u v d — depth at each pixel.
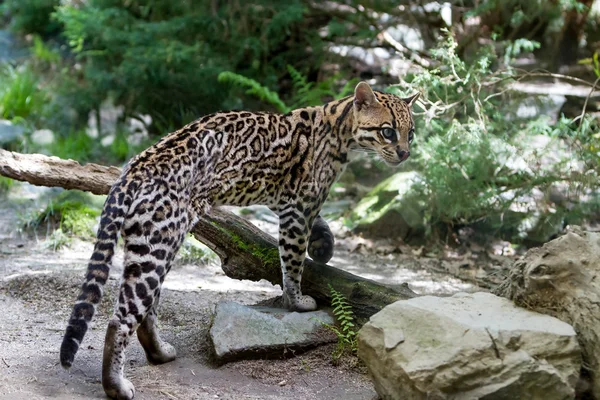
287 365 6.05
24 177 6.98
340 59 14.12
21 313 7.09
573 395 4.75
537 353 4.80
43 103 14.60
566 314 5.18
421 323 5.09
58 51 17.34
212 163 5.84
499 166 9.85
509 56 11.55
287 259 6.46
